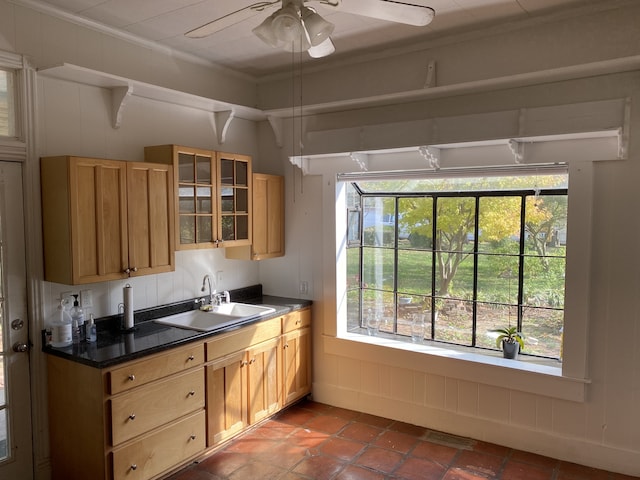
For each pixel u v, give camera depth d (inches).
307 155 152.4
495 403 130.7
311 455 125.6
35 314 108.8
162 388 110.4
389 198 170.2
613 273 114.0
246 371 134.5
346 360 155.9
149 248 120.5
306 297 163.3
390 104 140.9
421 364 140.5
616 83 110.8
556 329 140.6
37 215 108.8
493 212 149.6
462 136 127.9
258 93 167.8
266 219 158.1
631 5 106.7
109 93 123.0
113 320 124.3
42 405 110.5
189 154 131.1
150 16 114.5
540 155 120.3
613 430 115.9
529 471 117.0
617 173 112.4
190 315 143.0
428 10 72.4
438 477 114.7
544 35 116.9
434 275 161.9
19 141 105.6
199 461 122.3
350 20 117.1
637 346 112.3
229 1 106.2
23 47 105.6
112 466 101.1
